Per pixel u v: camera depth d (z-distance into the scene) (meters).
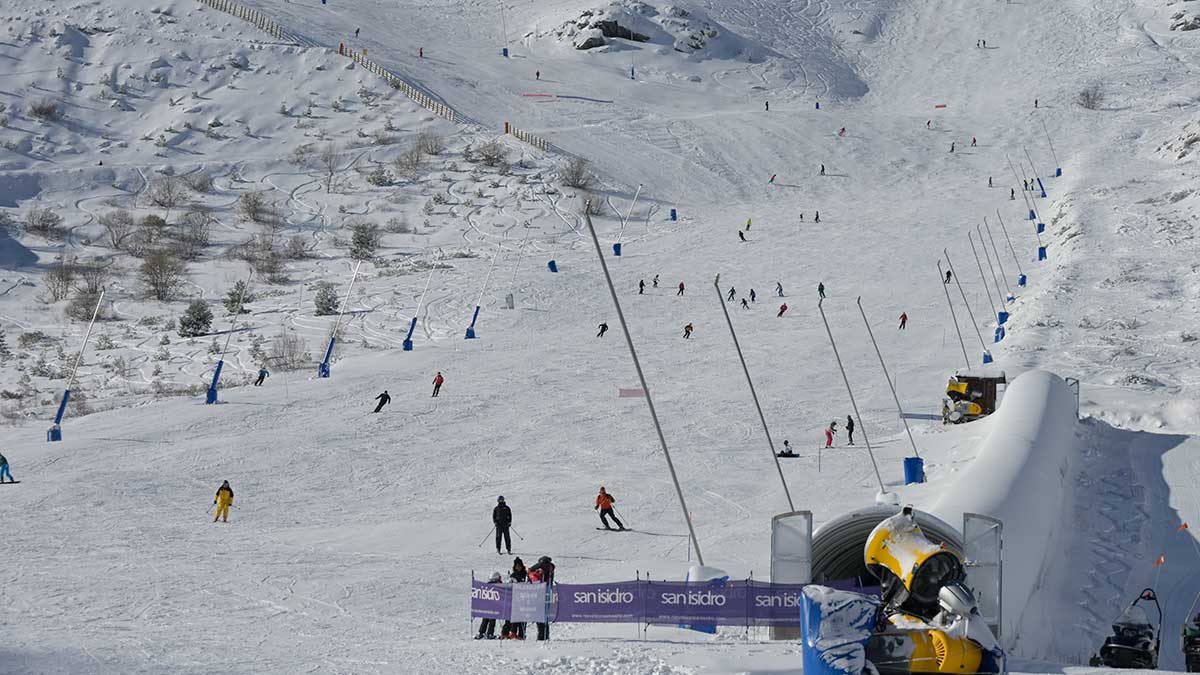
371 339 69.06
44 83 127.00
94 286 85.88
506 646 15.01
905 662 8.12
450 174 115.88
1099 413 43.47
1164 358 52.25
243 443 44.41
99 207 106.06
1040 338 56.94
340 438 45.28
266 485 38.41
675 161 122.94
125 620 20.06
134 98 127.38
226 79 132.50
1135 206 88.50
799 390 53.03
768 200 113.00
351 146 121.31
